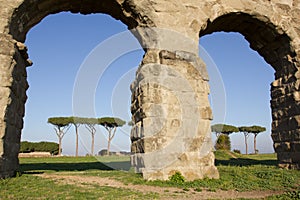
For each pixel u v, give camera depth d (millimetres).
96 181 9375
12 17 9164
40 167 15336
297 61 12086
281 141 12625
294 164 11828
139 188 8180
